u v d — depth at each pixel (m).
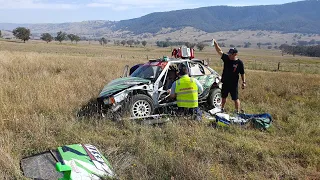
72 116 6.95
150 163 4.74
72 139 5.70
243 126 6.92
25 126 5.88
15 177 4.08
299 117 7.89
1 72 11.15
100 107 7.60
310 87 12.84
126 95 7.21
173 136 5.97
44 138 5.48
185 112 7.23
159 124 6.80
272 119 7.75
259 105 9.17
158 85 7.67
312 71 36.12
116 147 5.50
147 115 7.31
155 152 5.17
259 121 6.96
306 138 6.30
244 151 5.48
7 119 6.05
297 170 4.87
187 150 5.46
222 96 8.33
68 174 3.19
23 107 7.14
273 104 9.49
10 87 8.54
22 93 8.04
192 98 7.18
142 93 7.50
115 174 4.38
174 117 7.28
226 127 6.82
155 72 7.96
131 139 5.76
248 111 8.56
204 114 7.66
